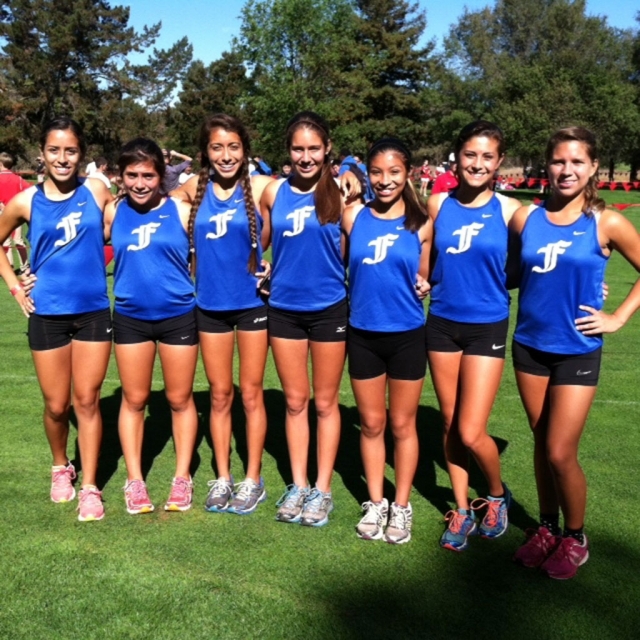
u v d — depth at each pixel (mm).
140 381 3764
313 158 3400
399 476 3600
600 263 3049
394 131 47719
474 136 3160
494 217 3277
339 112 36250
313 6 32969
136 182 3502
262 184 3701
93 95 53094
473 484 4219
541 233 3111
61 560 3291
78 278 3615
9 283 3709
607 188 38188
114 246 3637
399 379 3475
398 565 3316
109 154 53969
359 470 4387
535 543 3350
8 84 51812
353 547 3471
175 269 3666
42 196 3607
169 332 3701
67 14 52250
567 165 2979
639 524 3684
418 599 3051
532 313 3166
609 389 5867
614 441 4766
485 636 2818
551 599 3061
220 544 3471
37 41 51656
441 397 3498
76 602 2982
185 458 3889
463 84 51969
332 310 3584
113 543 3455
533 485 4168
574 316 3082
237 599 3020
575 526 3254
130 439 3838
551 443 3156
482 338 3318
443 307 3379
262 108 33156
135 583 3119
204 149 3545
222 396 3836
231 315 3695
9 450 4551
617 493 4020
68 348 3723
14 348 6980
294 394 3758
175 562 3295
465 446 3422
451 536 3471
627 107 36719
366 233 3404
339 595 3066
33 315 3660
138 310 3652
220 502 3801
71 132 3498
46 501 3887
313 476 4320
